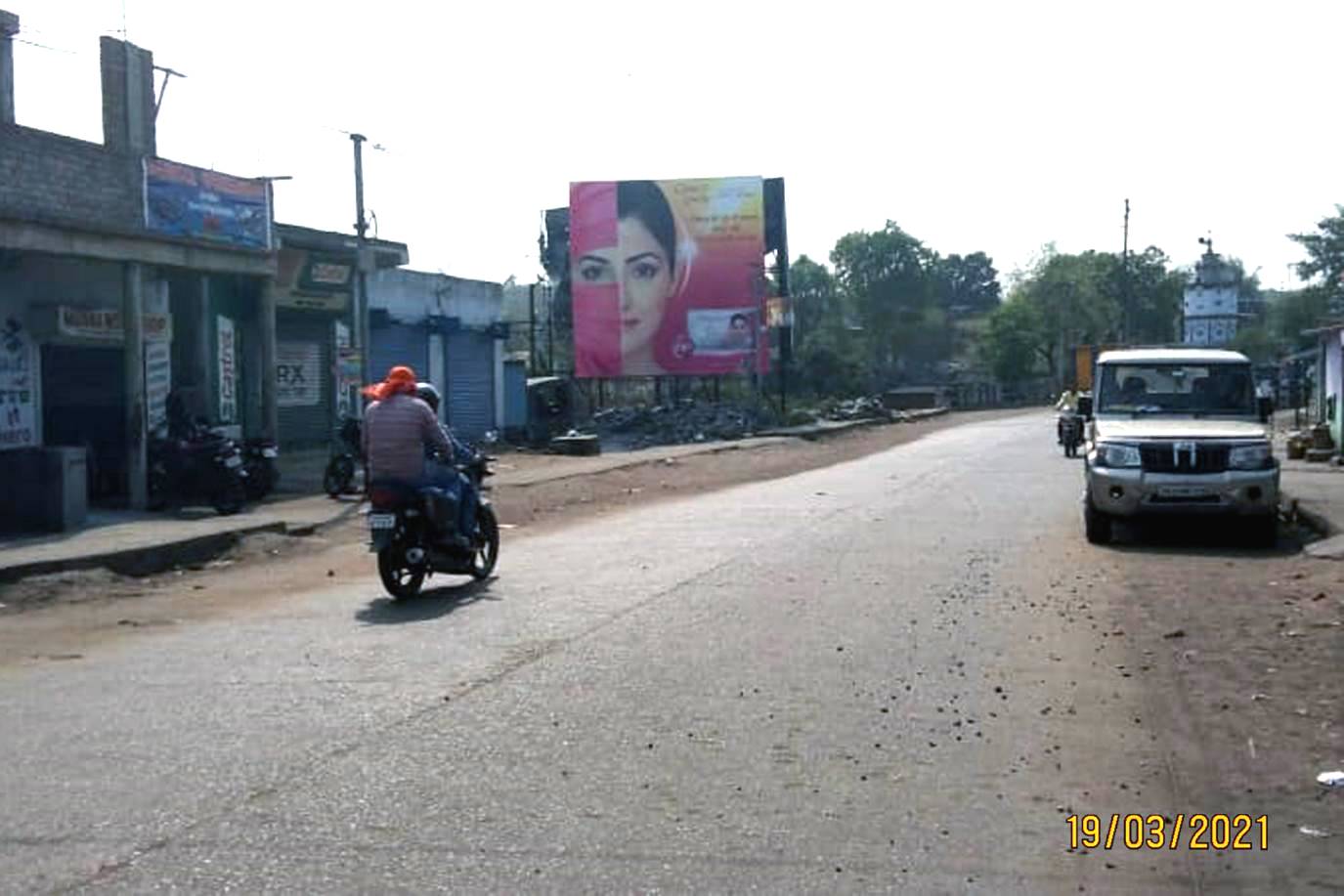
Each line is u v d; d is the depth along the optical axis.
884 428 56.44
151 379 22.27
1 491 16.64
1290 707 8.08
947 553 15.01
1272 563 14.34
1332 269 63.97
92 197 18.94
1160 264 103.38
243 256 21.78
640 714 7.82
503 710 7.91
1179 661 9.35
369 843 5.75
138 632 11.01
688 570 13.70
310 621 11.17
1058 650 9.69
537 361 53.34
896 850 5.69
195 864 5.53
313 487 24.72
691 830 5.92
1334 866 5.59
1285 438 36.66
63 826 6.00
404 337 36.34
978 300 135.00
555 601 11.83
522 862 5.54
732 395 54.84
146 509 19.66
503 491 24.16
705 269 50.41
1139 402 17.22
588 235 50.88
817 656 9.43
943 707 8.02
